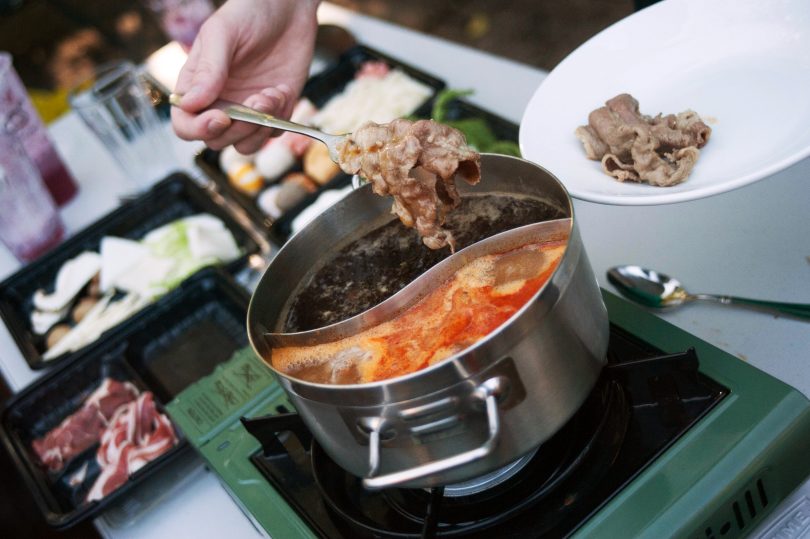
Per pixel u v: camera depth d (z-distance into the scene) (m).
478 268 1.13
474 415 0.91
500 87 2.19
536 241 1.12
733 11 1.36
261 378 1.42
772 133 1.22
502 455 0.96
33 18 5.45
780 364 1.16
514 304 1.05
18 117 2.35
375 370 1.06
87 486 1.59
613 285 1.36
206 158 2.41
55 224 2.39
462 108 2.10
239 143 1.68
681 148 1.27
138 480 1.47
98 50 4.82
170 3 2.69
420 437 0.93
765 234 1.34
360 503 1.15
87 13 5.28
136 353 1.90
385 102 2.31
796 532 1.00
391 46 2.57
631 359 1.17
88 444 1.67
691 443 1.03
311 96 2.51
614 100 1.33
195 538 1.37
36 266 2.26
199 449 1.34
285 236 2.06
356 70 2.55
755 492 1.00
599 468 1.06
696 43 1.39
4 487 2.81
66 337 2.04
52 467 1.65
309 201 2.10
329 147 1.23
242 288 1.89
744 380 1.07
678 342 1.15
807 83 1.25
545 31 3.88
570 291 0.95
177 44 3.00
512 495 1.07
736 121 1.28
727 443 1.01
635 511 0.99
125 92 2.36
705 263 1.34
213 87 1.52
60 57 4.93
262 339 1.11
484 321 1.04
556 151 1.35
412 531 1.08
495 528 1.06
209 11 2.76
